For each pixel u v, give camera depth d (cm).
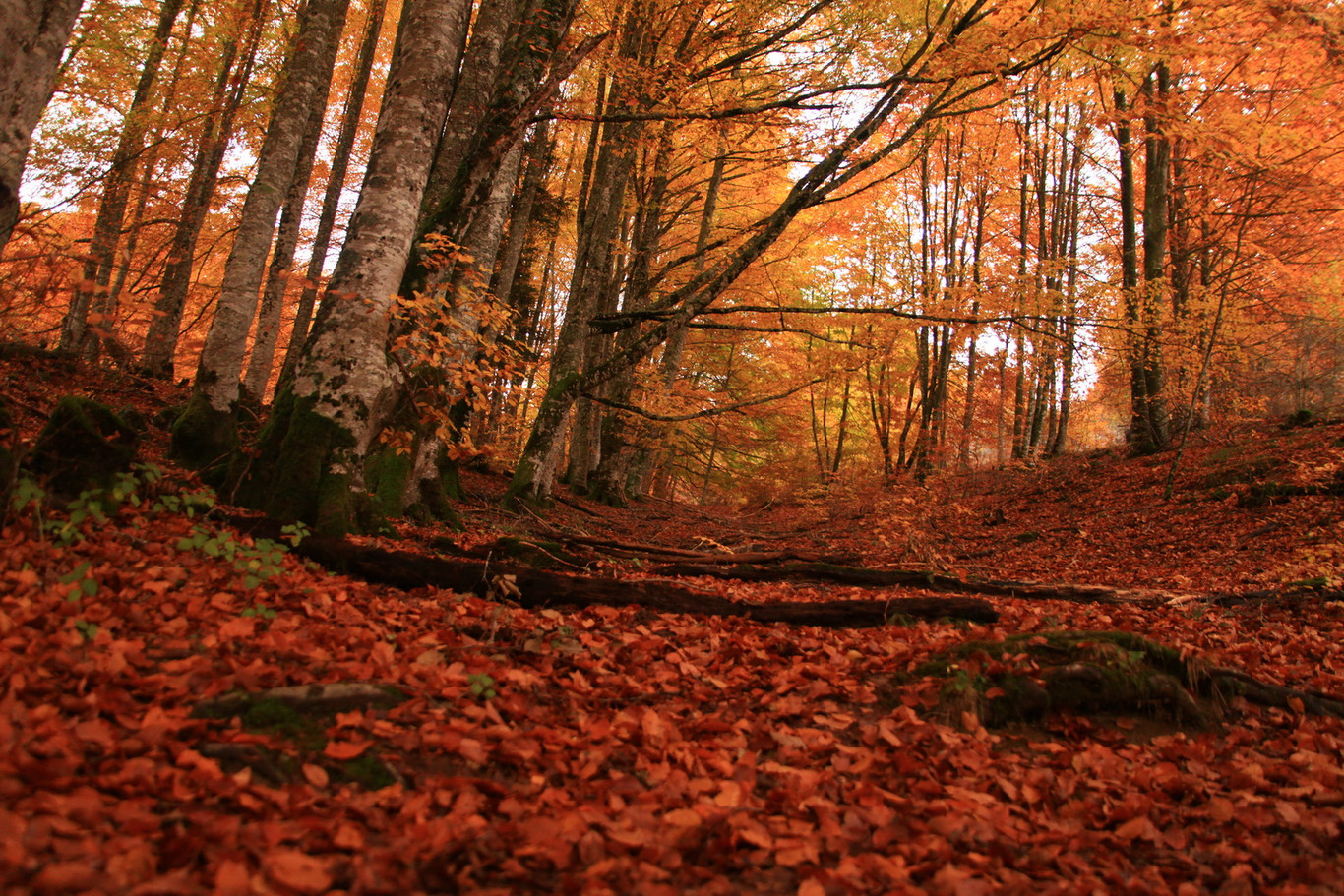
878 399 2067
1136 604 682
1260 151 1099
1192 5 711
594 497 1805
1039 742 329
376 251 572
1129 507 1220
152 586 333
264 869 162
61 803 169
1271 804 277
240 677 262
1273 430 1342
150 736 211
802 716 329
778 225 820
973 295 1124
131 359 1029
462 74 719
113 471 441
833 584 737
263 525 478
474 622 393
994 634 433
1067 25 715
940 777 280
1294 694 393
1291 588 669
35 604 280
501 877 182
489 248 858
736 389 2536
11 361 816
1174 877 229
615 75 814
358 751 229
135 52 1176
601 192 1226
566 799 225
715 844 209
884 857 216
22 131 355
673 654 392
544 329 2395
